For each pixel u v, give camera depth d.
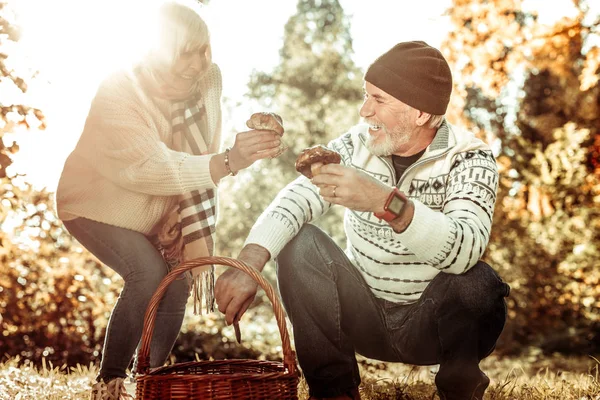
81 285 7.48
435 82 2.91
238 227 15.06
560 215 13.77
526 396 3.64
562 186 13.79
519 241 13.75
